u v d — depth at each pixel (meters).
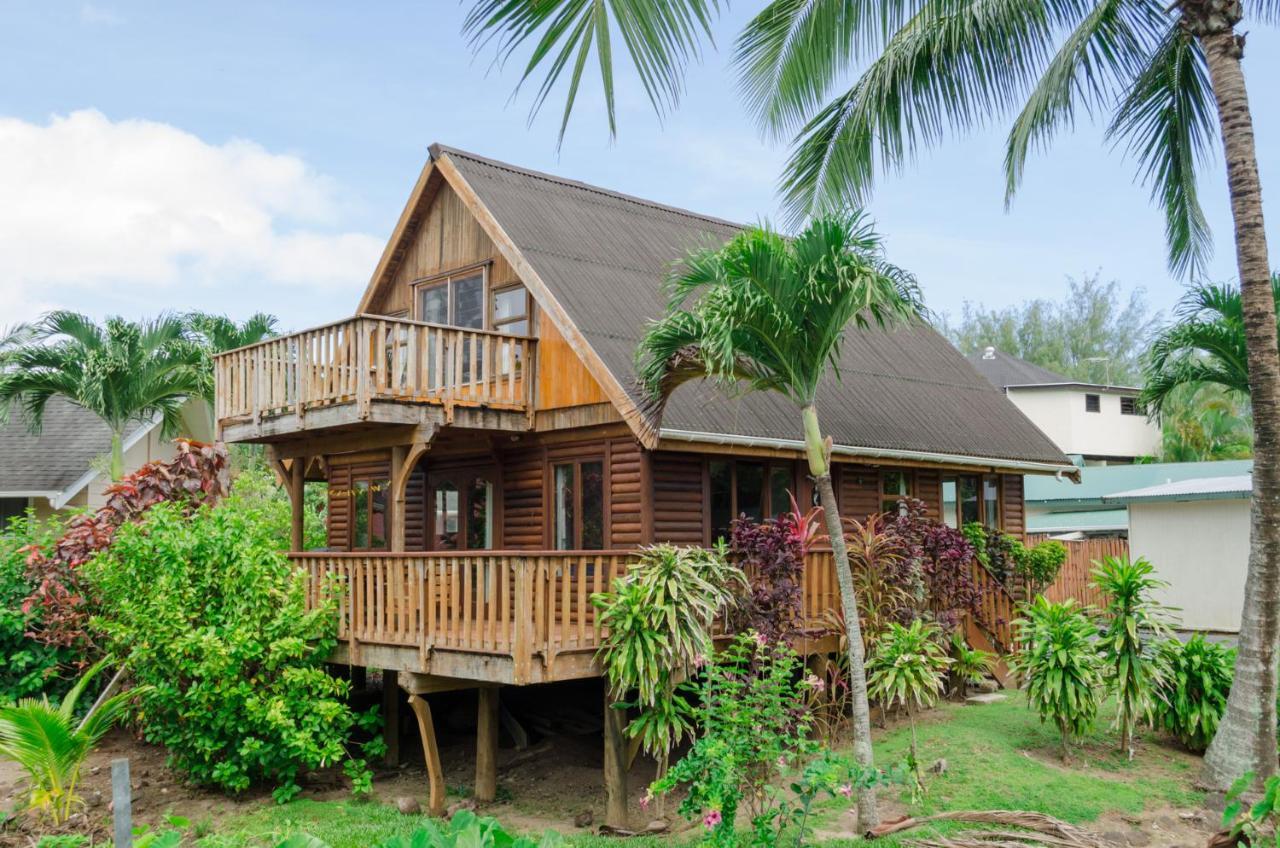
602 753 13.02
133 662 12.20
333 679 12.10
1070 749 11.54
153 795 11.80
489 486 15.46
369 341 12.84
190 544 11.98
